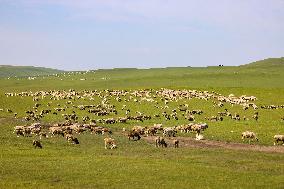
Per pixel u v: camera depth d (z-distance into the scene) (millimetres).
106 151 52375
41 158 46062
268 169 43250
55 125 71750
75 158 46719
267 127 70375
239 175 40156
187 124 71875
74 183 36625
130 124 77625
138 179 38188
